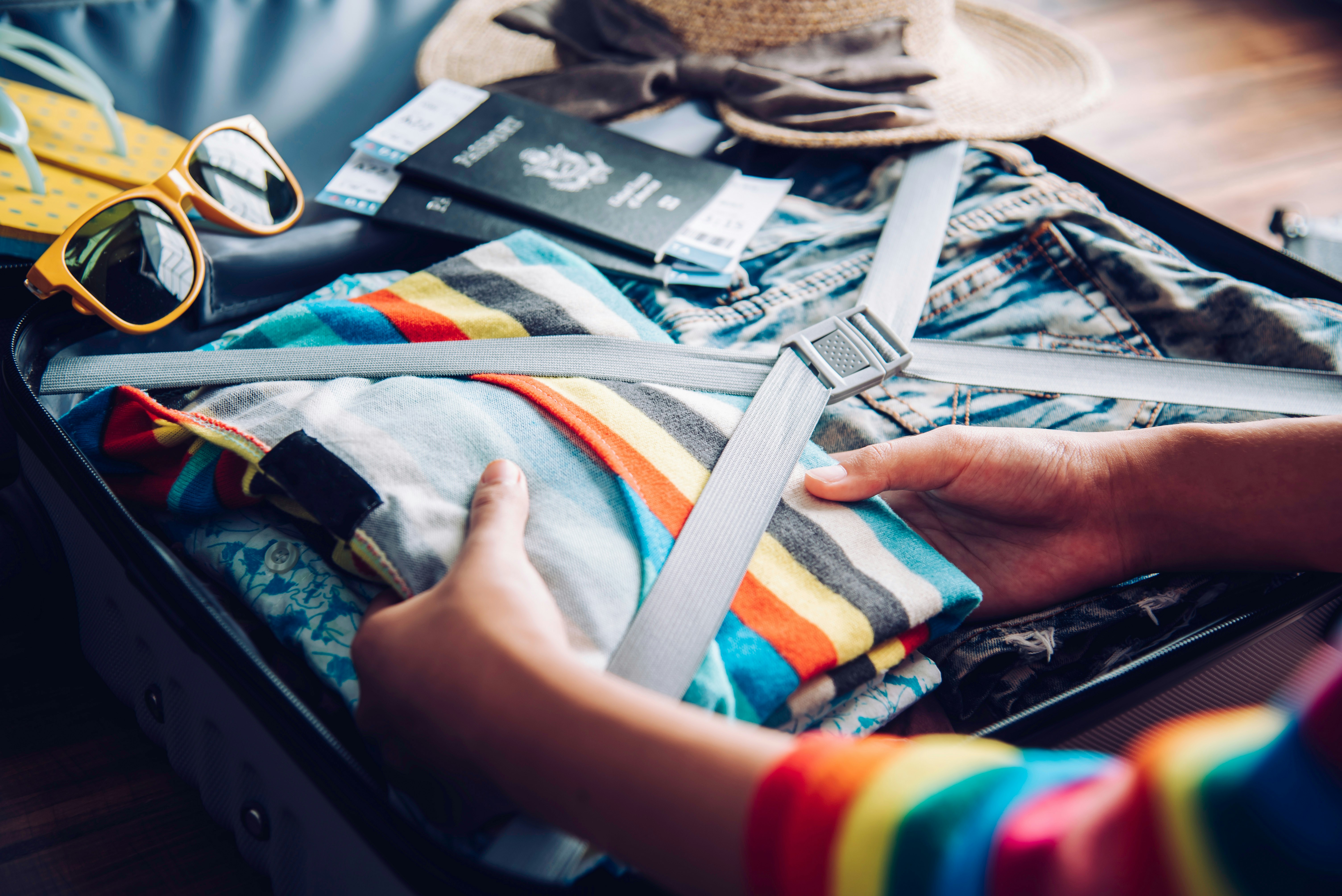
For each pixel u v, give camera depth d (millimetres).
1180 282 596
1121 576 460
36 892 434
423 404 411
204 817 477
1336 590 455
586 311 499
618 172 648
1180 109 1423
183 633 371
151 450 414
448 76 749
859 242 635
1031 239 637
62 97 621
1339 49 1607
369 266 632
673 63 739
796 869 193
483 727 260
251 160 587
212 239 589
